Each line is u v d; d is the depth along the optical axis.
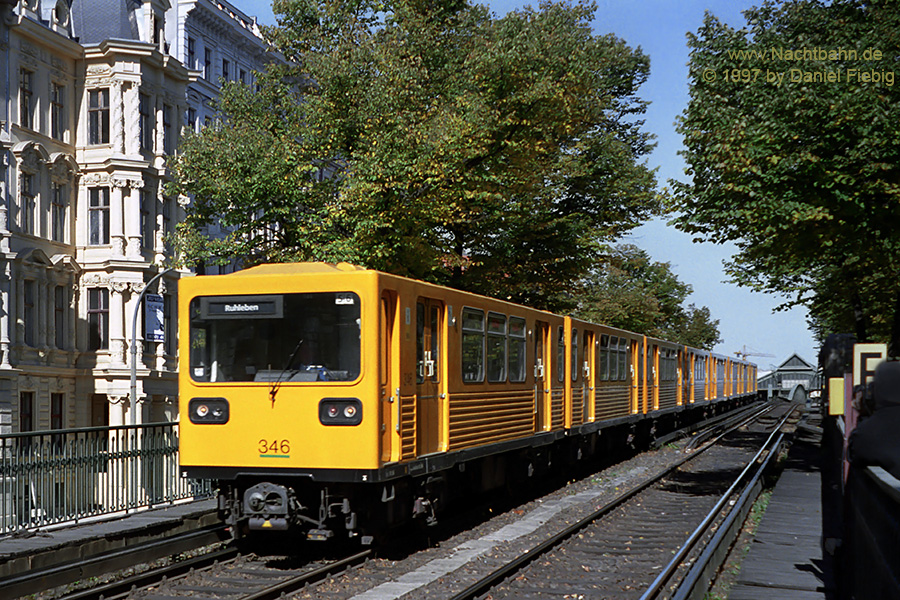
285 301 11.32
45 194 33.81
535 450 17.39
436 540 12.88
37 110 33.66
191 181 22.42
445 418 12.83
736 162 14.56
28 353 32.53
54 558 10.52
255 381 11.32
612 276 47.94
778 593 8.77
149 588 9.67
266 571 10.55
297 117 22.81
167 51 38.41
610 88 37.25
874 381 6.71
